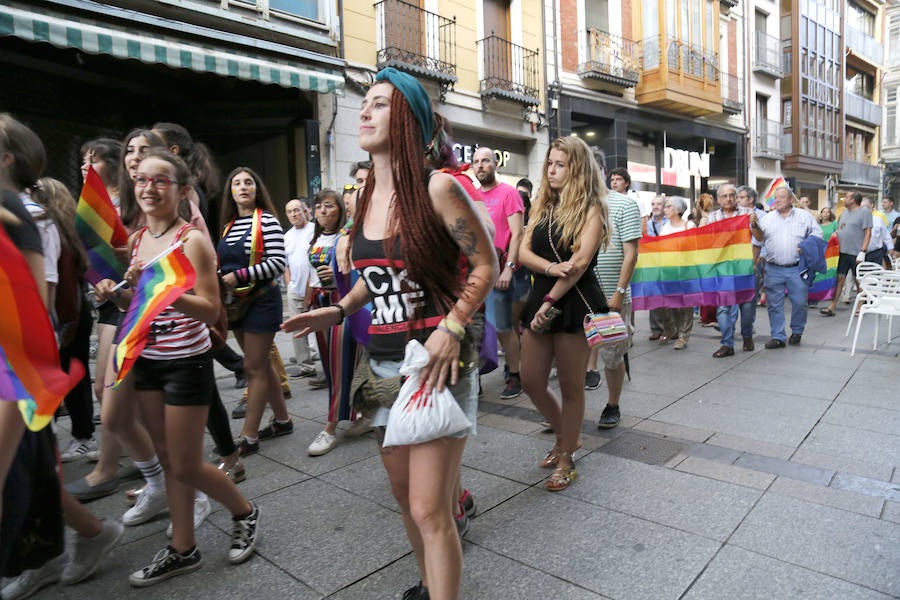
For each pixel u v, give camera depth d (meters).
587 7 14.47
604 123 15.40
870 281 5.99
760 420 3.90
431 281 1.58
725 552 2.29
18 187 2.04
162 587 2.17
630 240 3.64
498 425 3.93
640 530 2.48
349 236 1.82
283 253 3.39
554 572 2.20
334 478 3.11
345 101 10.00
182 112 9.53
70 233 2.62
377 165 1.70
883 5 30.69
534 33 13.20
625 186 4.72
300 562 2.31
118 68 8.41
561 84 13.66
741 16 19.56
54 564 2.19
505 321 4.46
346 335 3.02
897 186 32.91
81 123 8.16
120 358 1.86
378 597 2.08
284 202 10.12
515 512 2.69
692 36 16.67
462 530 2.43
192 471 2.16
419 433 1.50
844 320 8.32
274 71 8.38
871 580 2.08
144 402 2.18
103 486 2.96
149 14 7.50
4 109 7.27
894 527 2.45
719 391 4.63
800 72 22.83
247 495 2.91
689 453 3.34
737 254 5.97
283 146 10.09
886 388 4.60
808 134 23.61
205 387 2.17
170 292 1.89
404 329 1.66
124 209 2.68
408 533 1.91
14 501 1.63
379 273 1.67
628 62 15.38
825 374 5.10
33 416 1.27
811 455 3.27
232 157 10.12
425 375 1.54
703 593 2.04
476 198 1.94
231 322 3.35
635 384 4.92
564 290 2.80
